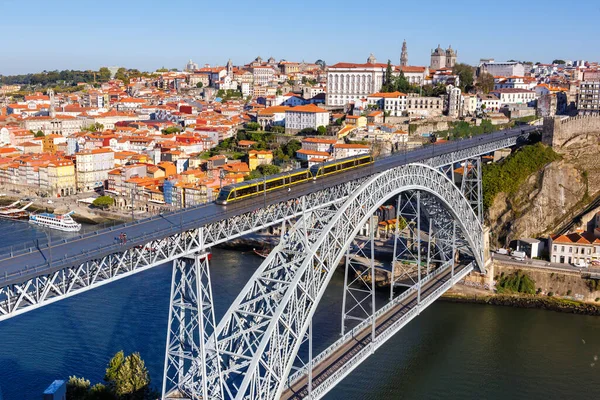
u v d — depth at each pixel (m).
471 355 100.19
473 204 156.38
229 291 121.06
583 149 169.38
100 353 93.12
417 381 90.62
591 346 104.81
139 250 62.69
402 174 93.62
